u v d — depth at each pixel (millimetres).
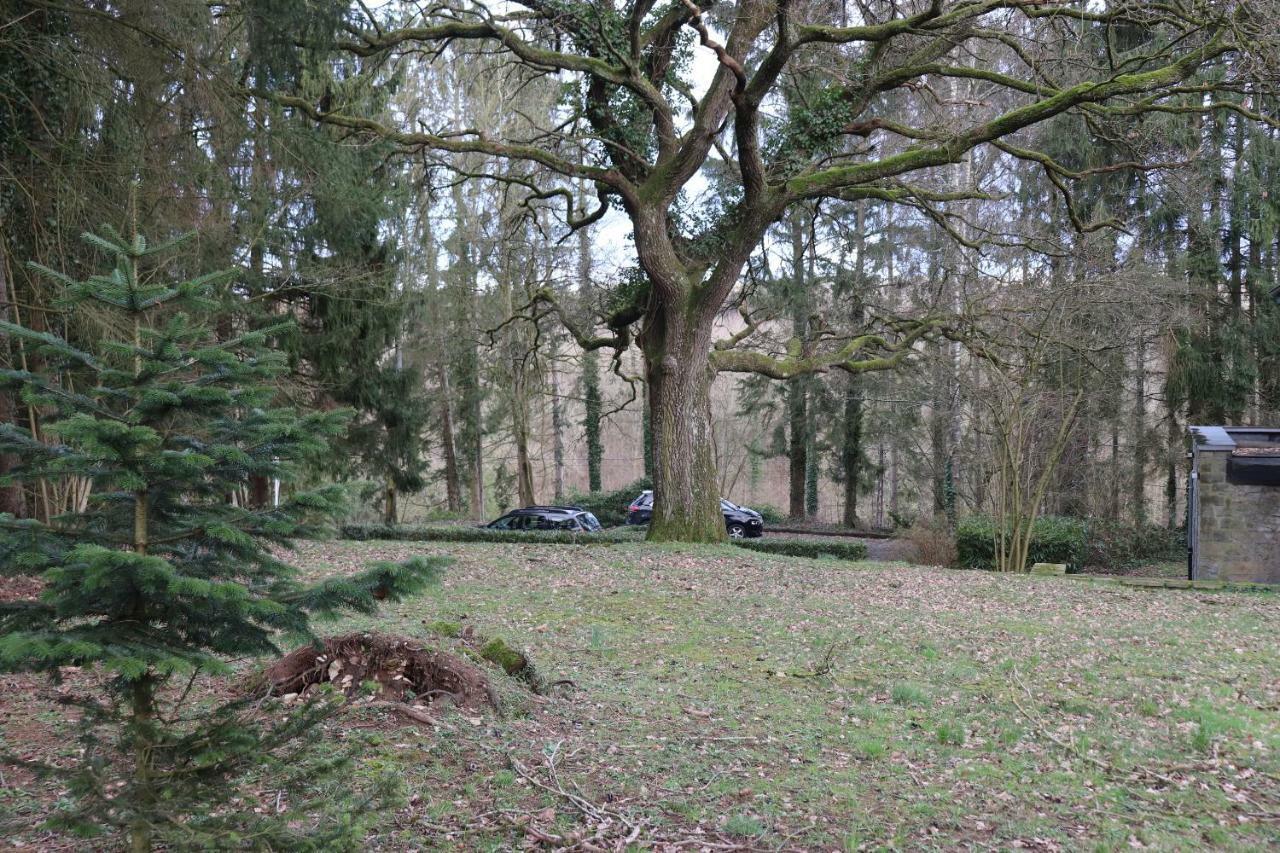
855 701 7484
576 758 5508
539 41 16109
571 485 50906
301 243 20375
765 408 36906
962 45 15953
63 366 3057
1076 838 4922
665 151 17016
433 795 4738
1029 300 18250
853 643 9484
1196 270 24438
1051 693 7941
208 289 3111
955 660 9008
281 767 3289
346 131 16922
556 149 17547
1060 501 26766
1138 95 16422
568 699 6789
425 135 15508
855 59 17078
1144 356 26281
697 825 4750
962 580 14273
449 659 6211
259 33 12727
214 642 3076
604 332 32656
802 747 6184
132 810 2742
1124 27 21375
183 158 12391
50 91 10891
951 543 22734
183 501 3164
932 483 31984
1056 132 23859
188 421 3080
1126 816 5277
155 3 11062
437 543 16047
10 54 10422
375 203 20578
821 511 47656
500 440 35906
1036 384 20531
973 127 15156
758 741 6230
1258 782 5906
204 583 2670
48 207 11211
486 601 10750
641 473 48562
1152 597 13359
